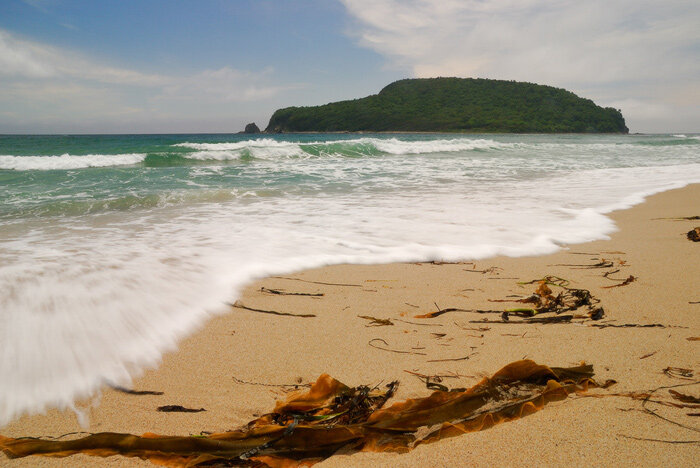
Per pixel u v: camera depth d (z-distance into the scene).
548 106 136.62
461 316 3.32
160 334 2.93
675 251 5.05
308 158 16.89
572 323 3.15
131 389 2.32
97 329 2.91
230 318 3.25
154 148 18.81
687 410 2.06
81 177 10.58
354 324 3.19
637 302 3.52
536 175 12.13
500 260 4.71
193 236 5.36
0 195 7.97
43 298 3.28
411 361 2.64
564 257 4.84
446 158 17.53
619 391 2.23
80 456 1.77
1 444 1.79
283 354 2.74
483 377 2.44
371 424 1.90
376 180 10.64
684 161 18.00
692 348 2.73
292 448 1.79
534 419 2.00
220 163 14.58
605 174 12.53
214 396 2.28
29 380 2.33
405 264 4.55
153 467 1.72
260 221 6.21
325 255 4.72
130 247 4.79
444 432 1.89
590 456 1.77
